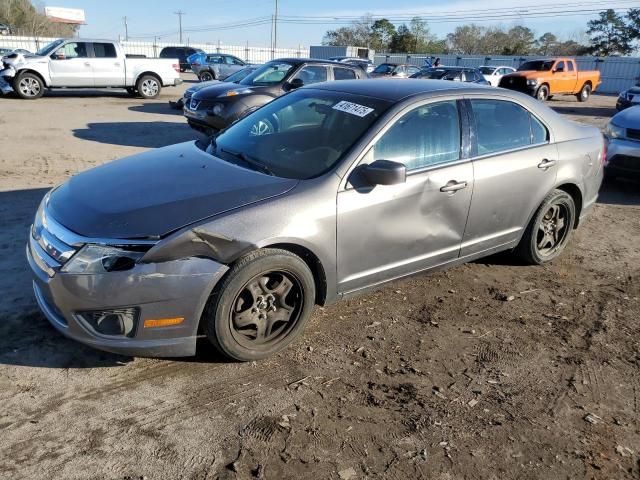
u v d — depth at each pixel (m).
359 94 4.07
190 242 2.90
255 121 4.34
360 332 3.77
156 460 2.54
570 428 2.92
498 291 4.55
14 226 5.25
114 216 2.99
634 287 4.77
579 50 58.75
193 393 3.03
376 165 3.39
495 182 4.25
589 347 3.75
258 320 3.27
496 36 73.06
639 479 2.59
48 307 3.14
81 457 2.52
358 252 3.56
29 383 3.00
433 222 3.92
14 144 9.27
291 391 3.09
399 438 2.77
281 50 61.56
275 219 3.12
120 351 2.94
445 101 4.07
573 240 5.91
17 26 62.00
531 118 4.67
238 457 2.58
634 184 8.73
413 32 67.88
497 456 2.69
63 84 16.41
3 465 2.44
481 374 3.37
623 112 8.24
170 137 10.93
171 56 37.28
